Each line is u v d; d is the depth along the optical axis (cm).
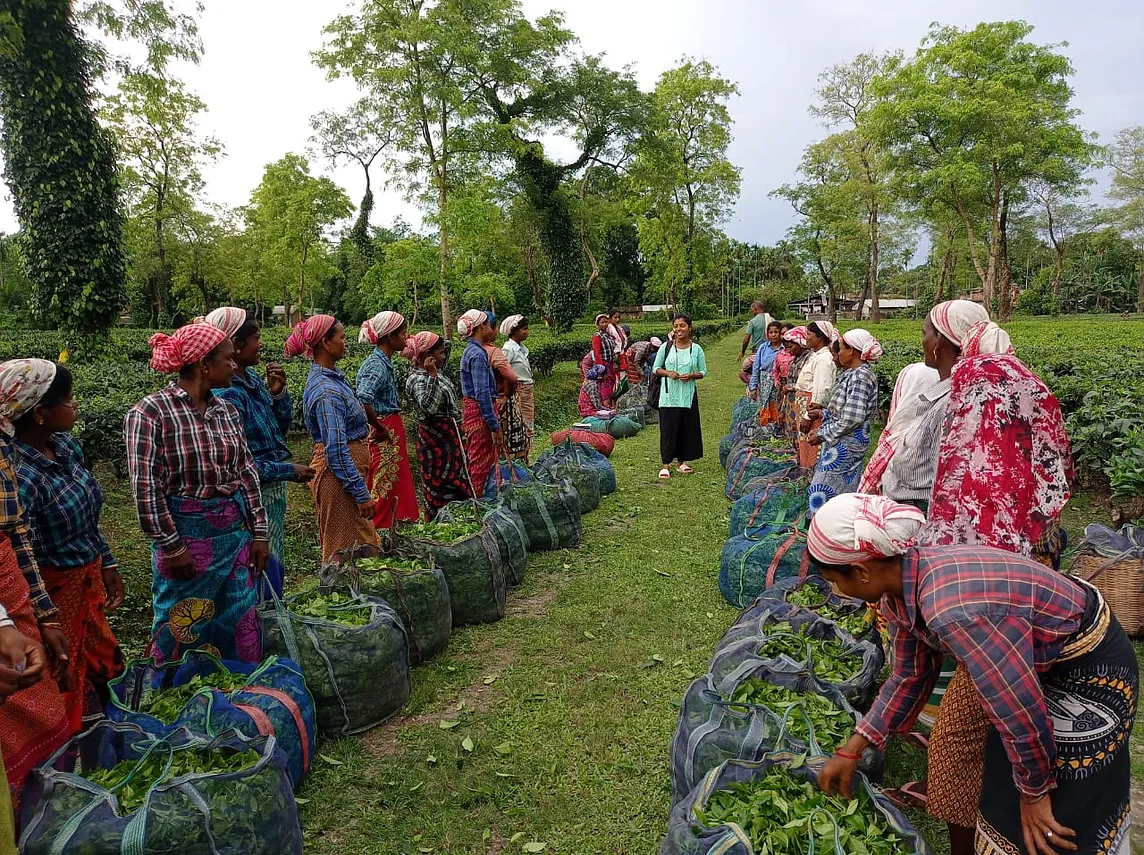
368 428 557
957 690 255
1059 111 3631
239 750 287
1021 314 6750
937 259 6844
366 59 1886
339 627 390
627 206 3831
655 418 1459
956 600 200
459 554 522
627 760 375
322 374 509
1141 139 5547
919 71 3669
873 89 3828
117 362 1459
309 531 729
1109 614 212
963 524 273
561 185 2986
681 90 3947
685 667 470
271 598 444
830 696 330
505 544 591
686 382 975
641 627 529
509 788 356
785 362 919
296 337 518
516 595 593
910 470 355
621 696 438
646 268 4888
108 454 813
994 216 3694
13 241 1547
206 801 256
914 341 2302
